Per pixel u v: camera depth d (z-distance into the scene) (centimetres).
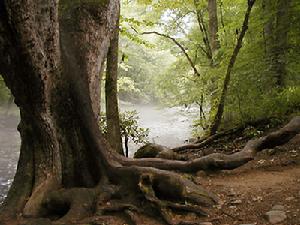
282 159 928
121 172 713
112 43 1182
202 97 1656
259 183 763
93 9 821
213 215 611
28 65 669
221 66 1354
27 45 648
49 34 685
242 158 814
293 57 1237
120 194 687
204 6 1938
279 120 1187
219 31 1548
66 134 760
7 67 683
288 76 1281
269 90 1244
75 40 793
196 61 2142
